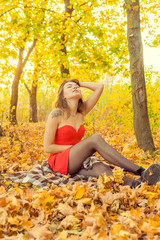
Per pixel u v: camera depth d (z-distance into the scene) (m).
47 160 3.11
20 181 2.72
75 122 2.90
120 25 8.79
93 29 7.71
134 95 4.37
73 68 9.73
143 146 4.35
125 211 1.92
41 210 1.91
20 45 7.75
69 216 1.77
